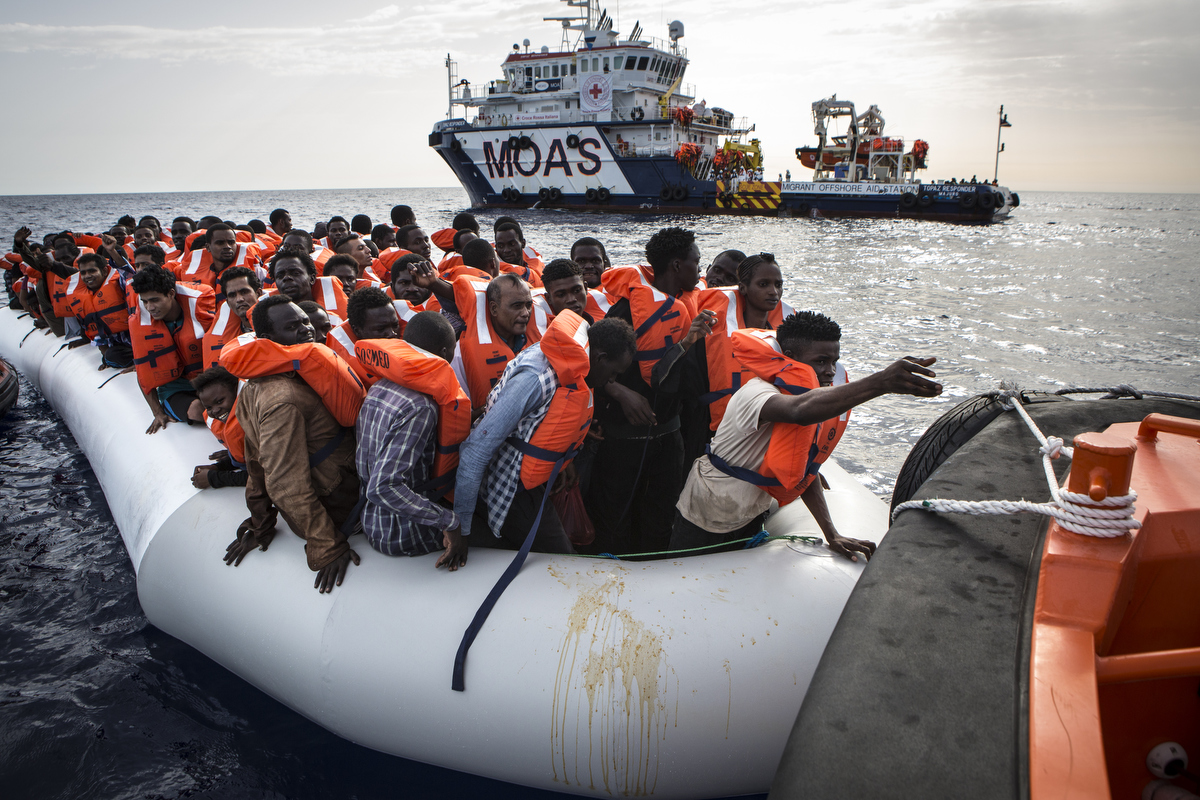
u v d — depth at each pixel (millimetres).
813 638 2357
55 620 3691
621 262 18234
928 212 34312
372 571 2625
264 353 2430
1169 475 1684
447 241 6078
